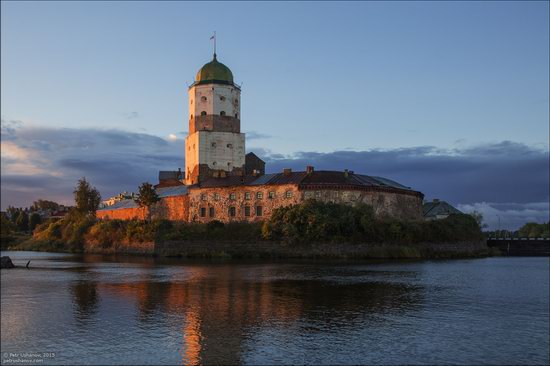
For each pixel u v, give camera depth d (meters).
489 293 46.22
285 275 58.62
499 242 125.69
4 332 30.33
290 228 87.56
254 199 99.69
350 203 97.25
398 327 31.95
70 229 126.19
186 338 29.05
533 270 70.12
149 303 39.38
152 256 95.56
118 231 106.94
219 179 109.75
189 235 95.50
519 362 25.59
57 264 76.69
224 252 91.25
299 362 25.09
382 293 44.97
